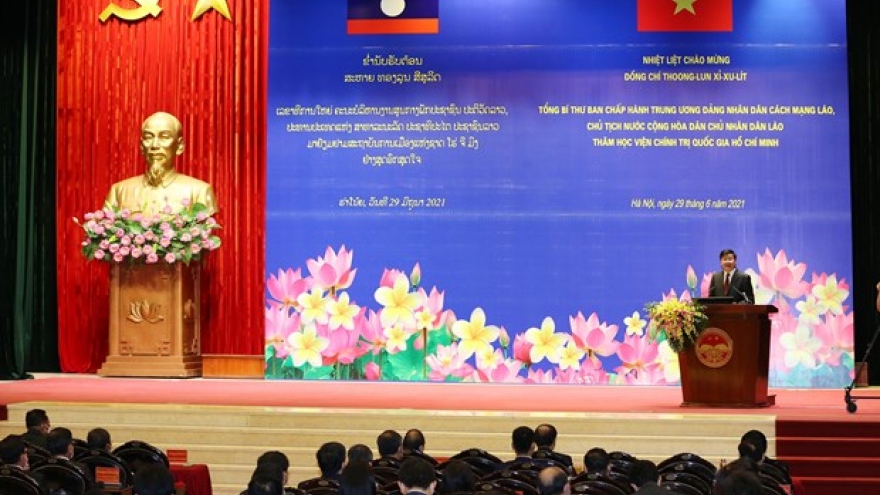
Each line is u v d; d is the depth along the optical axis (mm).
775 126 14844
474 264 15062
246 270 15547
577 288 14953
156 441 11102
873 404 12062
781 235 14789
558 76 15047
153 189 15188
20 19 16094
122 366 15031
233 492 10805
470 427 10828
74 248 15812
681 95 14938
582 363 14914
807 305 14742
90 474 6883
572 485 6156
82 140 15734
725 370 11398
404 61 15219
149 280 14992
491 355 15008
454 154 15133
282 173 15281
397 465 6891
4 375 15461
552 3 15078
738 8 14930
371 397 12648
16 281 16062
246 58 15594
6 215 16141
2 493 6133
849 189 14742
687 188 14891
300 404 11750
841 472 10164
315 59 15305
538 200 15031
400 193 15172
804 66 14844
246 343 15516
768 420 10508
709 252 14867
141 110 15680
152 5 15680
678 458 7184
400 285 15133
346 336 15180
